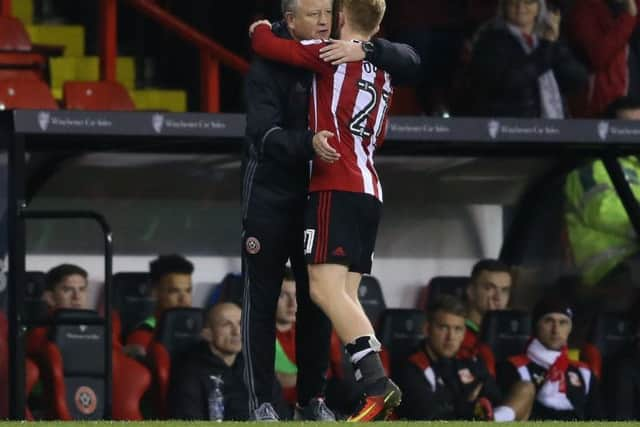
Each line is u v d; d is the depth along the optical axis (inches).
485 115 1660.9
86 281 1488.7
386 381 940.6
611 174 1612.9
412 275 1710.1
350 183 965.8
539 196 1712.6
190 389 1416.1
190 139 1401.3
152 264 1566.2
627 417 1601.9
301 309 1048.8
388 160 1668.3
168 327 1470.2
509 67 1643.7
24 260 1342.3
